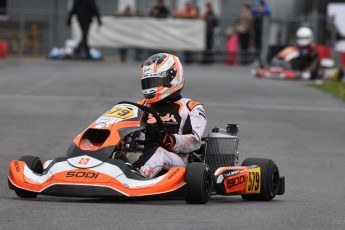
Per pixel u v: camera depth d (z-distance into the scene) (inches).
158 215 824.3
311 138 1695.4
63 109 1985.7
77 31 3373.5
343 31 3727.9
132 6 3639.3
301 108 2196.1
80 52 3336.6
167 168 939.3
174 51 3368.6
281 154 1487.5
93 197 897.5
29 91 2313.0
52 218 797.9
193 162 925.2
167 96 972.6
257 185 976.9
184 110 976.3
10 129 1668.3
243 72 3132.4
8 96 2203.5
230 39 3417.8
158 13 3358.8
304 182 1208.8
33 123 1759.4
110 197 910.4
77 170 868.6
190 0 3656.5
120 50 3385.8
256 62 3223.4
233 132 1019.3
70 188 857.5
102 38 3371.1
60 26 3430.1
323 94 2544.3
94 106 2044.8
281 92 2541.8
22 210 844.0
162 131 927.0
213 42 3408.0
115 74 2802.7
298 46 3053.6
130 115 925.8
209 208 886.4
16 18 3400.6
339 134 1770.4
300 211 911.7
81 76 2709.2
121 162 876.0
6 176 1165.7
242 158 1430.9
